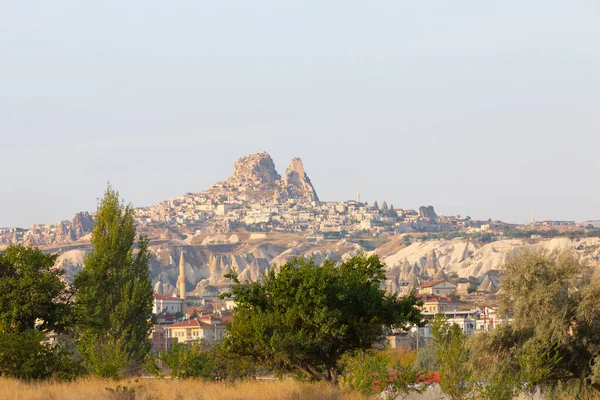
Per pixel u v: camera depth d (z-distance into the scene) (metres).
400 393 177.12
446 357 171.75
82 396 157.75
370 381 177.75
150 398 158.88
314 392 167.50
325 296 187.12
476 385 171.12
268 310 194.62
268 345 188.25
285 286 192.50
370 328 190.88
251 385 175.50
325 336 189.62
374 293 193.75
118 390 164.50
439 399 174.75
